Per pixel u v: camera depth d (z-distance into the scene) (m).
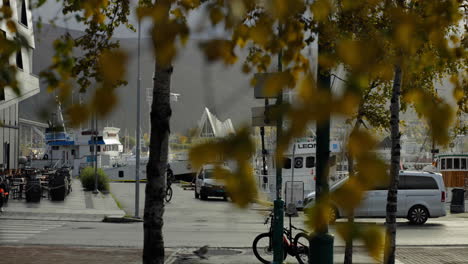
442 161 62.28
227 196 2.02
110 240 25.62
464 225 35.75
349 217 2.16
